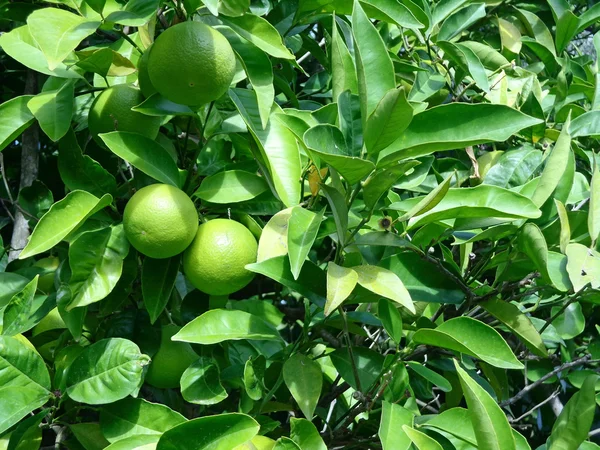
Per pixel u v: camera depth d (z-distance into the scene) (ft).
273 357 2.15
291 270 1.71
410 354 2.03
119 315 2.12
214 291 1.93
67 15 1.83
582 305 2.78
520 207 1.83
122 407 1.91
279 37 2.06
